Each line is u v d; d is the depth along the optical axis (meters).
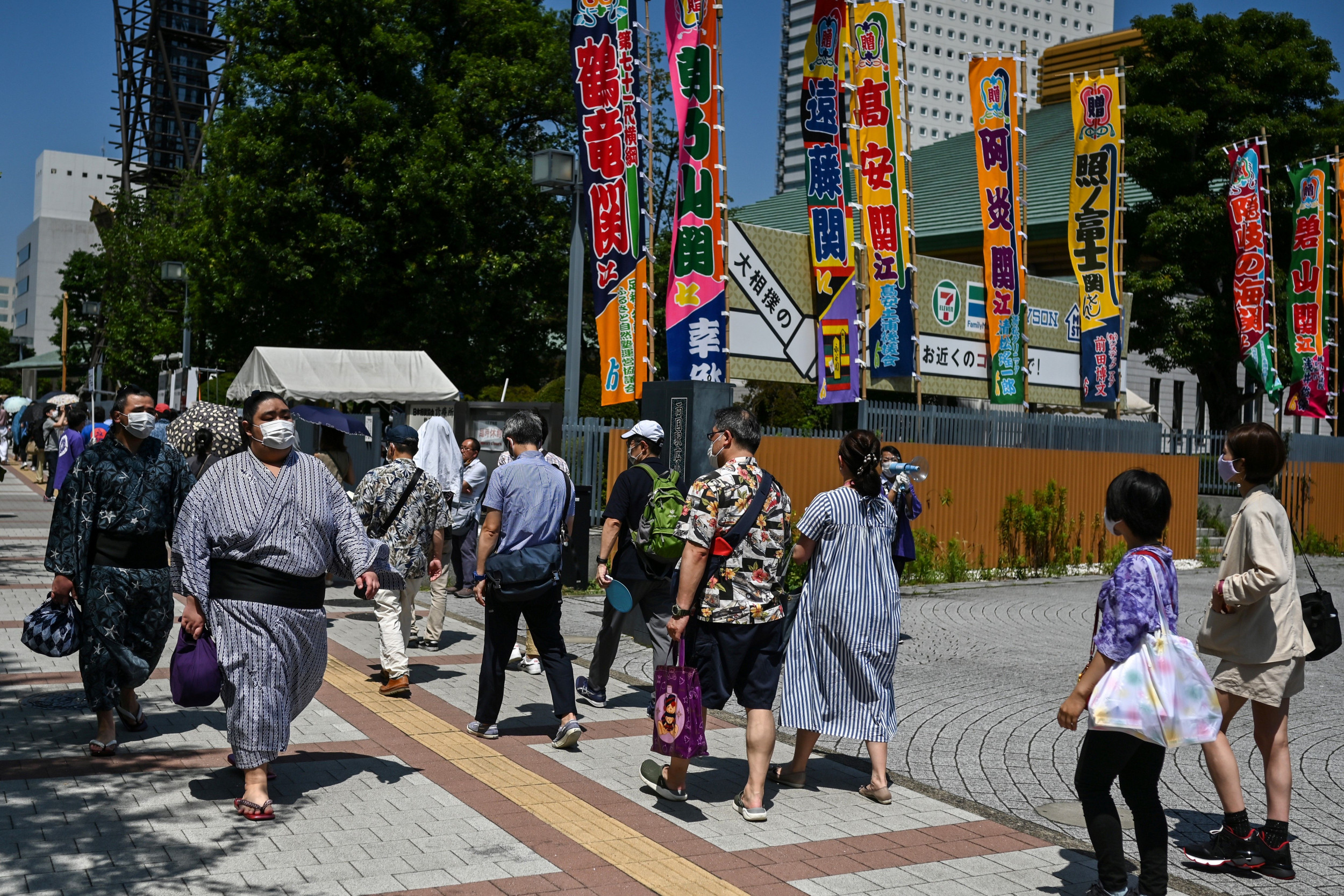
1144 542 4.22
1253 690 4.65
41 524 17.66
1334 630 4.75
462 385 29.03
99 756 5.65
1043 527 16.41
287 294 27.05
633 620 7.00
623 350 13.41
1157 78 23.94
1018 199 16.72
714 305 12.62
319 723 6.51
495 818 4.95
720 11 12.45
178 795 5.11
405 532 7.19
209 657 4.98
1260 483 4.83
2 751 5.70
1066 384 18.42
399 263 27.95
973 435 15.91
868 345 14.97
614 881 4.26
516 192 27.94
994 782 5.88
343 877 4.19
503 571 6.00
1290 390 22.34
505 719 6.85
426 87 27.61
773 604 5.12
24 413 33.62
